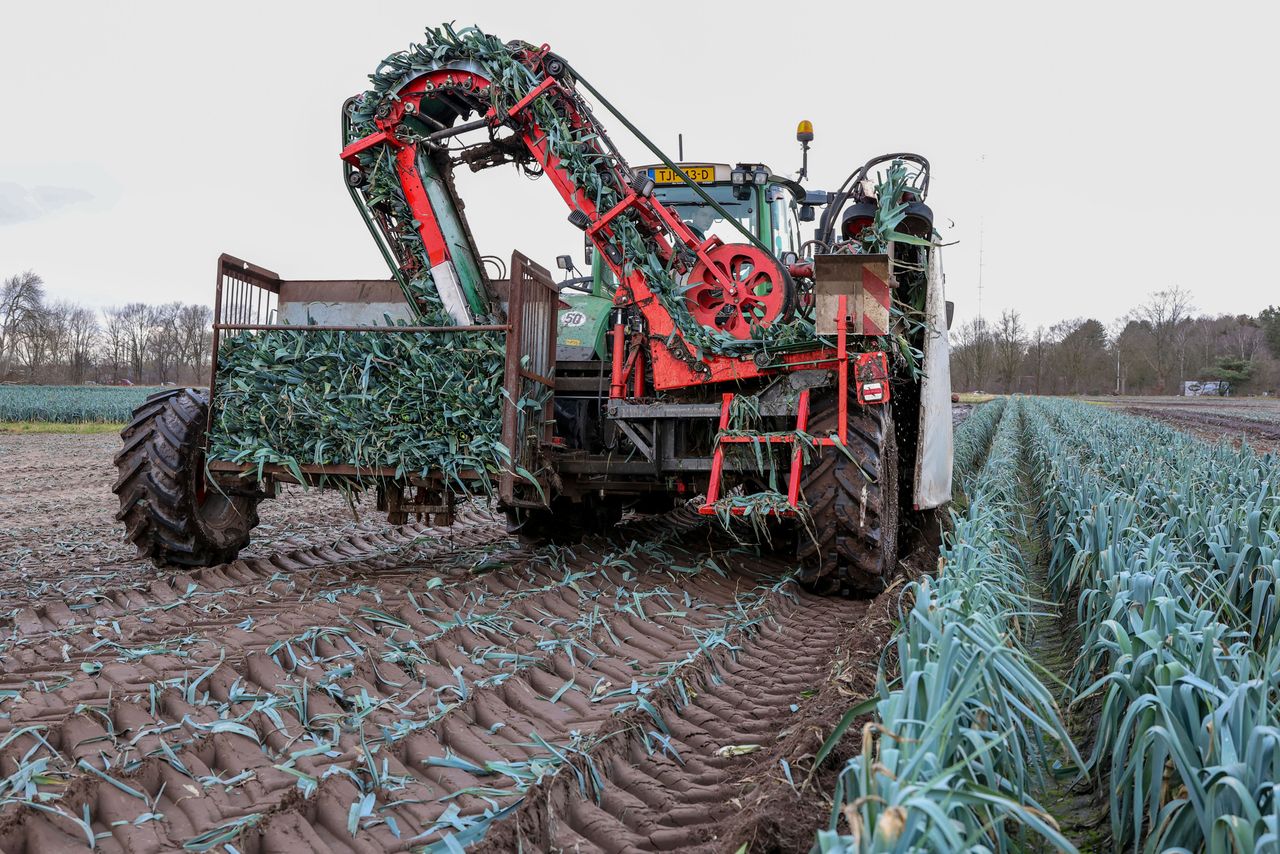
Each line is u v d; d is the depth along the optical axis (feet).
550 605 14.73
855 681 10.68
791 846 6.99
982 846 5.97
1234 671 8.30
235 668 10.84
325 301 19.11
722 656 12.72
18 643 12.21
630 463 17.22
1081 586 14.37
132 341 215.31
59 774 7.97
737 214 20.90
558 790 8.09
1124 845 7.59
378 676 10.87
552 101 16.94
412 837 7.36
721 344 15.96
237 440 16.29
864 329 14.96
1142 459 25.45
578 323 19.39
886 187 15.60
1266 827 5.79
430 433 15.70
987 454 44.09
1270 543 12.60
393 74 17.11
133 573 17.85
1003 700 7.79
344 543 21.30
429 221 17.46
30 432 86.38
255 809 7.72
